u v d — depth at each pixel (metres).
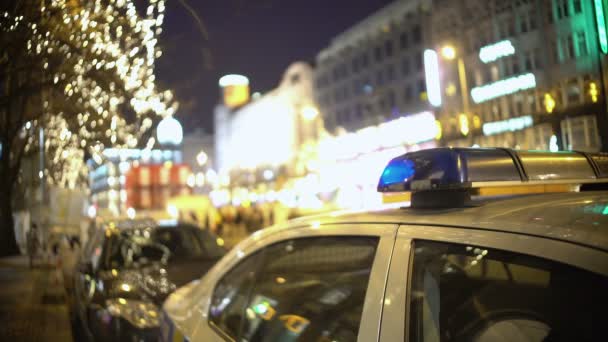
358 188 42.97
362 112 46.59
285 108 58.91
